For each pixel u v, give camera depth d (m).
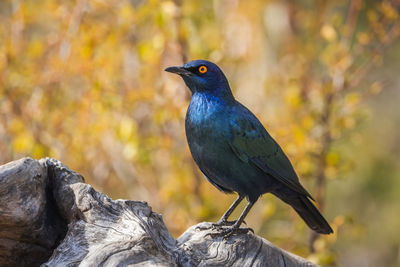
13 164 6.60
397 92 23.28
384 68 23.17
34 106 13.68
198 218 13.83
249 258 7.43
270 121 14.98
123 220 6.78
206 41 15.48
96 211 6.83
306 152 13.42
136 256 6.11
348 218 12.88
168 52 14.03
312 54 17.03
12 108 13.63
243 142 8.62
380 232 21.36
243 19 17.53
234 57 16.31
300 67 16.09
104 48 13.88
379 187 21.44
